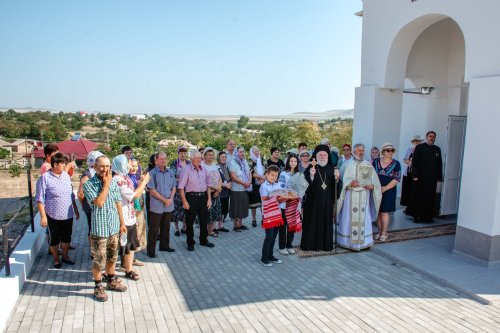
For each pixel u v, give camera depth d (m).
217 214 7.77
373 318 4.58
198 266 6.19
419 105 10.97
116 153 15.80
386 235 7.36
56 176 5.71
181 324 4.39
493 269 5.95
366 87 8.49
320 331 4.29
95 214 4.83
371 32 8.42
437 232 7.81
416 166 8.45
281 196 6.18
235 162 8.00
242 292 5.24
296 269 6.11
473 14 6.17
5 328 4.22
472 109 6.18
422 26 7.67
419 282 5.64
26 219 7.64
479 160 6.11
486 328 4.39
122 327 4.30
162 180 6.44
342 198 6.95
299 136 33.69
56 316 4.49
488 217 6.01
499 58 5.85
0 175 24.77
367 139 8.55
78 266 6.00
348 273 5.95
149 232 6.53
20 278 5.06
